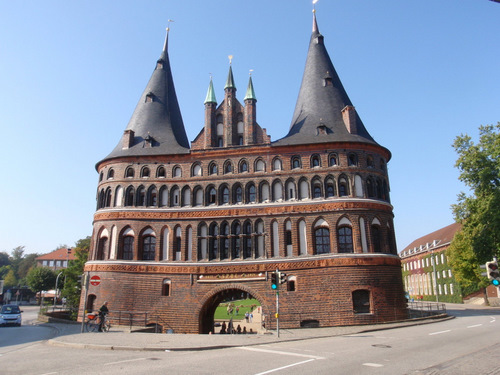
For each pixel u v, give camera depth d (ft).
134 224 133.39
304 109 146.00
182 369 44.83
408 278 402.52
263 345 69.92
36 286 332.60
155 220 133.39
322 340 77.71
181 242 130.93
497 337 71.87
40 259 451.12
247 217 129.18
